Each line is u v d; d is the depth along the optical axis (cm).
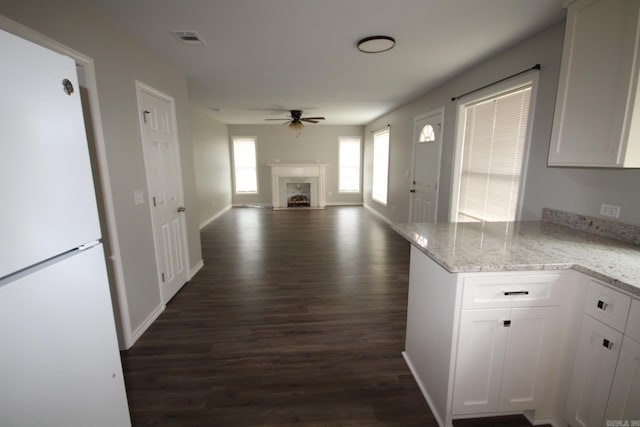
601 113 149
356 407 168
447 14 201
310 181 849
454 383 148
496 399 152
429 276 169
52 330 78
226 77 352
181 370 197
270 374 193
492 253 152
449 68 318
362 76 348
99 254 96
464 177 344
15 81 68
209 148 669
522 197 248
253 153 852
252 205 874
